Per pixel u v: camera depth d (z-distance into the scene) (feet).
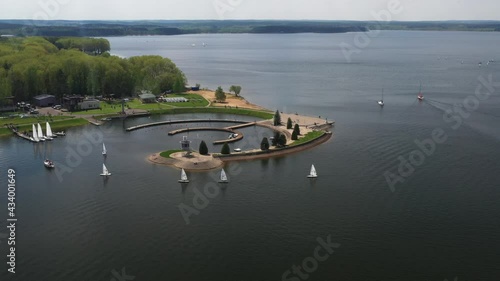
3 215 547.08
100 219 537.65
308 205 569.23
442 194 595.06
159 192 617.21
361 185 631.56
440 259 448.65
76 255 461.37
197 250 469.16
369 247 470.80
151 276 426.51
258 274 428.97
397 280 418.10
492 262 442.91
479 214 538.06
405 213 543.39
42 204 578.66
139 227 517.55
